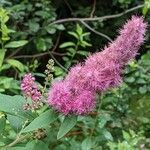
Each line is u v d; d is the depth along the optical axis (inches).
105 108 24.8
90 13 37.5
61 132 10.4
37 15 32.2
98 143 20.1
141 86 29.0
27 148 11.2
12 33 29.5
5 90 20.2
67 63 25.7
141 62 29.0
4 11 21.2
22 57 31.6
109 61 10.6
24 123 11.4
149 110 28.6
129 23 10.7
